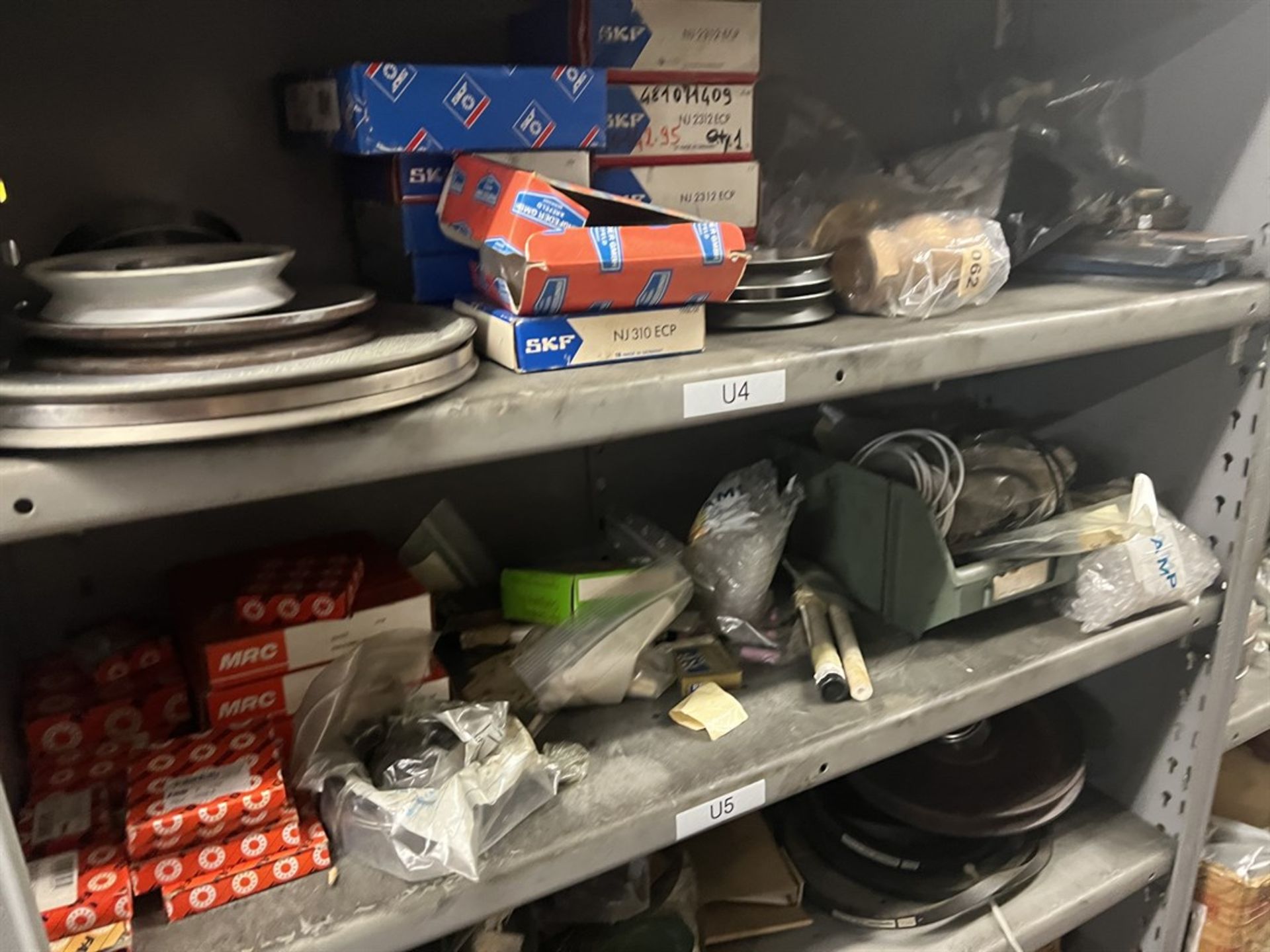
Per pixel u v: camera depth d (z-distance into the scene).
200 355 0.54
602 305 0.68
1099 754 1.27
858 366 0.74
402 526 1.01
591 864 0.71
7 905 0.53
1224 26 0.97
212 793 0.65
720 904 1.05
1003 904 1.09
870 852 1.07
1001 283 0.89
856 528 1.02
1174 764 1.17
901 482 0.97
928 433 1.01
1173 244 0.93
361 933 0.63
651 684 0.89
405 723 0.77
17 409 0.47
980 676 0.91
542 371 0.67
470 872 0.66
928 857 1.07
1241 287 0.93
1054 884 1.12
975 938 1.05
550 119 0.73
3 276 0.76
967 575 0.92
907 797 1.03
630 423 0.66
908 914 1.03
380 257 0.81
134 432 0.48
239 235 0.85
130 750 0.75
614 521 1.05
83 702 0.77
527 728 0.84
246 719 0.74
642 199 0.85
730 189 0.90
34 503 0.48
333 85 0.71
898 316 0.86
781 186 1.07
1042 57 1.19
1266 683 1.24
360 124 0.67
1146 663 1.17
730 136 0.89
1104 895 1.12
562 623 0.90
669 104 0.85
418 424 0.58
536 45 0.87
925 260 0.85
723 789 0.76
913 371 0.77
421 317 0.69
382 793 0.69
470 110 0.70
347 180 0.86
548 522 1.09
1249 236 0.97
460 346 0.63
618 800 0.75
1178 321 0.89
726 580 0.99
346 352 0.56
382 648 0.79
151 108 0.79
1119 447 1.15
